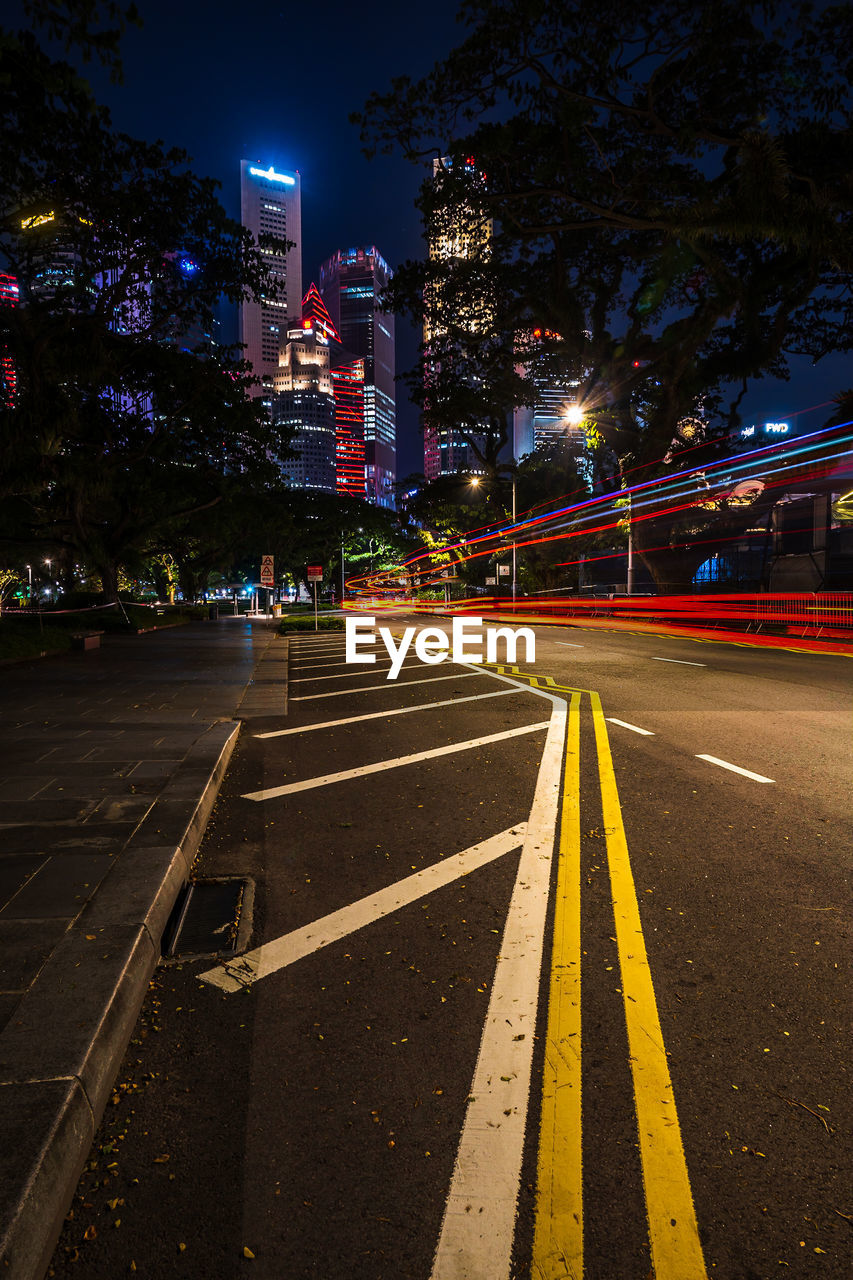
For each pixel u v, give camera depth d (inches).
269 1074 93.3
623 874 158.4
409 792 224.4
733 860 166.2
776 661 608.7
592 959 122.3
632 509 1336.1
